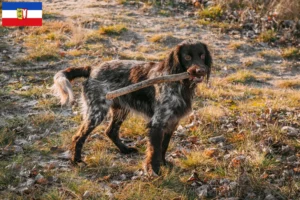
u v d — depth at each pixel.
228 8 16.42
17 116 10.02
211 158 8.38
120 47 13.98
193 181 7.68
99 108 8.24
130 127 9.55
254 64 13.44
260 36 14.79
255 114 10.01
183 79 7.66
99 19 15.83
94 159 8.21
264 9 16.33
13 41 14.34
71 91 8.04
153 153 7.79
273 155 8.45
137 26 15.35
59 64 12.83
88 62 12.85
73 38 14.25
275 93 11.39
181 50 7.57
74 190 7.40
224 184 7.55
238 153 8.48
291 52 13.94
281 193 7.36
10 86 11.48
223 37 14.87
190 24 15.59
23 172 7.84
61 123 9.77
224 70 12.98
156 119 7.84
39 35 14.81
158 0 17.19
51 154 8.59
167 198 7.27
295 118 9.83
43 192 7.39
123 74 8.27
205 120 9.75
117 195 7.27
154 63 8.12
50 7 17.00
